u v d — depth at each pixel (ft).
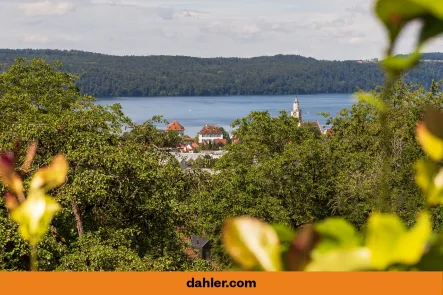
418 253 0.93
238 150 86.43
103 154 52.75
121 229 50.03
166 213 55.06
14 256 42.57
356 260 0.98
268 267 1.07
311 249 1.03
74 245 45.88
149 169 55.11
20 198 2.04
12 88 92.27
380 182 1.18
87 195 47.93
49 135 53.21
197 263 52.85
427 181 1.09
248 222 1.12
